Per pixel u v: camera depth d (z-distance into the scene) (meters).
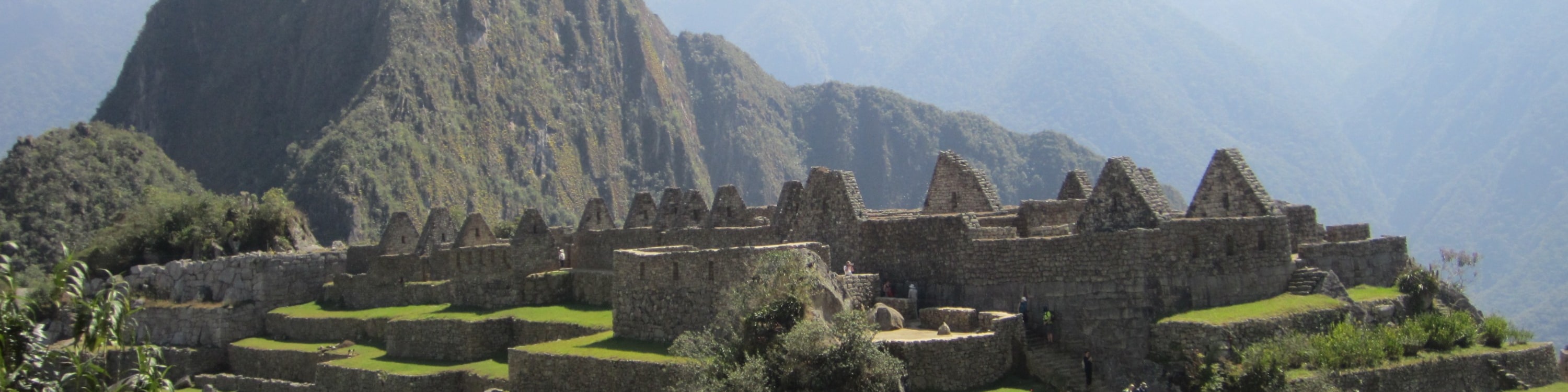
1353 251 57.03
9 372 33.31
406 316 73.44
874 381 45.31
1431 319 52.47
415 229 95.38
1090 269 49.28
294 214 106.00
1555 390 49.44
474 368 62.19
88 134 163.12
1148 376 46.84
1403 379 47.91
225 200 106.81
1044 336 50.22
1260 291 51.50
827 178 60.78
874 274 55.91
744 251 52.41
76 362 34.97
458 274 79.81
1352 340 47.72
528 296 70.88
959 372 47.12
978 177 62.75
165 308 89.88
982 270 53.00
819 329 46.31
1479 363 50.25
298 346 79.50
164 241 100.88
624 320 57.72
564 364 54.22
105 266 100.31
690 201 74.94
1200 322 46.53
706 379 47.31
